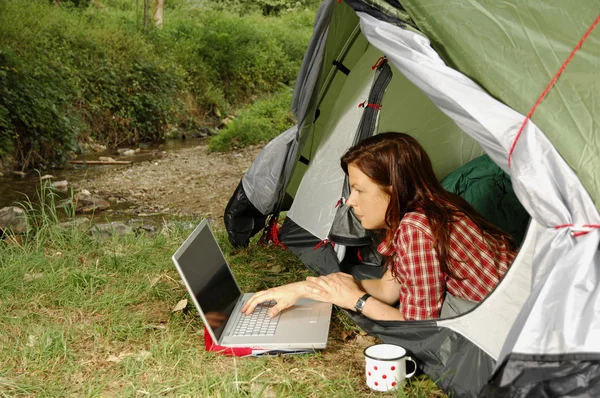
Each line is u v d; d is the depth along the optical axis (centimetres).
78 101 1048
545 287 204
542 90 226
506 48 237
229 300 324
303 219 427
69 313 347
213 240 338
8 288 373
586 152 216
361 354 302
